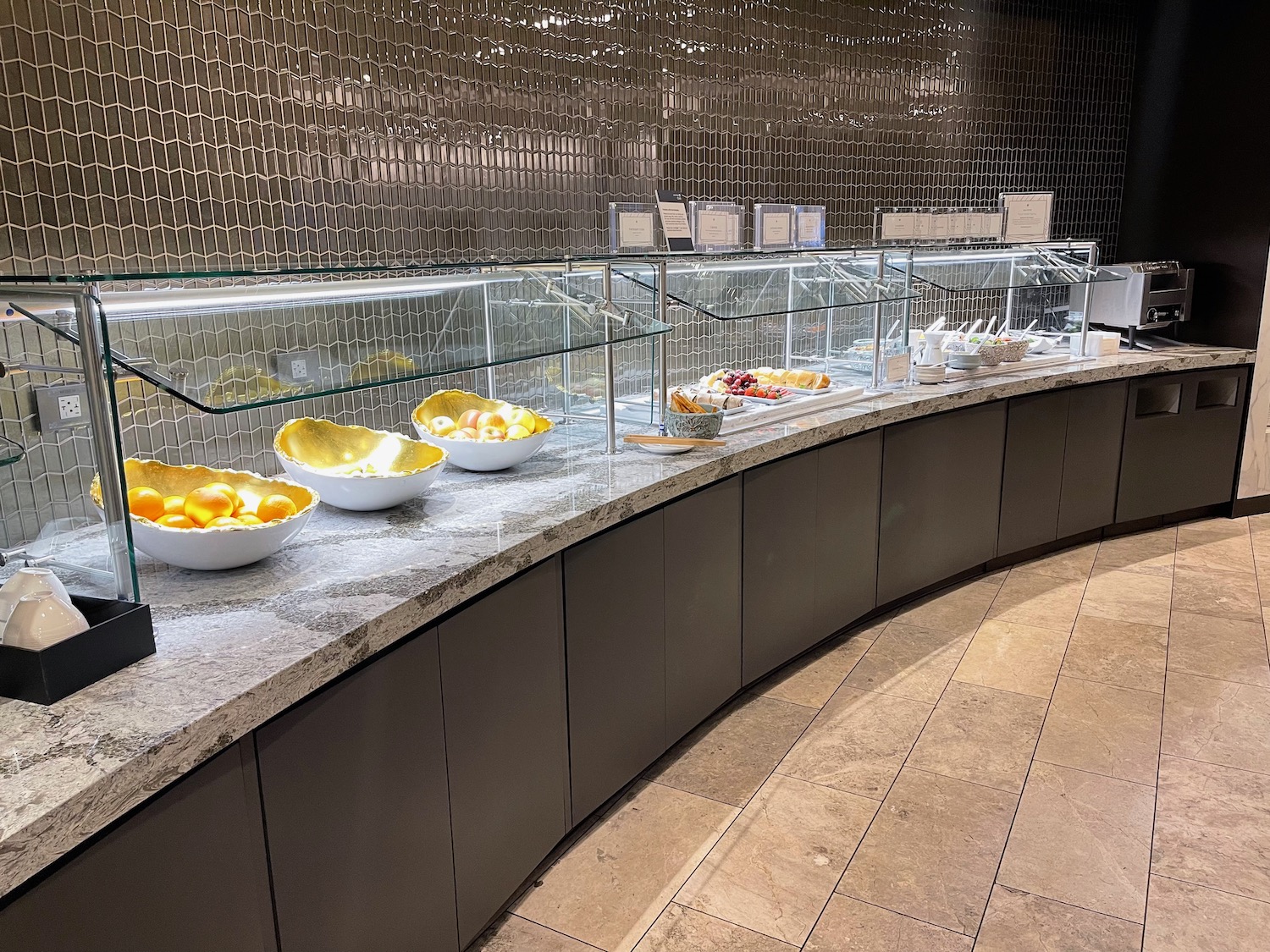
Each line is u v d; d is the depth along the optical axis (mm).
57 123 1722
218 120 1979
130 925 1063
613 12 2936
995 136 4508
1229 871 2059
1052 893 1994
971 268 3639
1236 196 4484
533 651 1890
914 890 2006
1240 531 4520
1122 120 4949
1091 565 4059
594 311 2256
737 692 2775
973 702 2832
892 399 3352
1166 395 4457
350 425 2312
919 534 3512
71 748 1037
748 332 3525
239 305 1578
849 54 3811
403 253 2416
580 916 1947
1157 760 2508
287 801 1304
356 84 2256
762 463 2670
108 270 1817
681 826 2242
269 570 1629
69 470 1214
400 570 1620
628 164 3066
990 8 4332
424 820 1605
